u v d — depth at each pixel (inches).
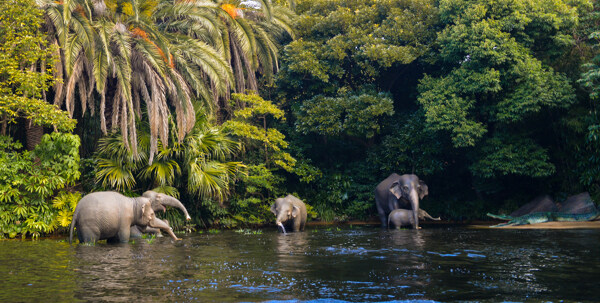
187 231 652.7
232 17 826.2
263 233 610.9
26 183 596.1
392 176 772.0
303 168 876.0
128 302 204.8
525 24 737.6
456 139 757.3
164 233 615.5
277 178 848.9
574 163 797.9
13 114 601.3
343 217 872.9
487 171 777.6
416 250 386.3
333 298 211.8
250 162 856.3
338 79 971.3
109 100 716.7
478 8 745.6
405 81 989.8
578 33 786.8
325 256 353.4
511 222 704.4
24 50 606.5
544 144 837.8
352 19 903.7
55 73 636.7
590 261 318.7
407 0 881.5
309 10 976.3
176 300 208.5
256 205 834.2
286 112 986.7
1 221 573.3
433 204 882.1
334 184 888.3
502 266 299.0
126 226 487.8
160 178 639.1
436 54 850.8
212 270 290.0
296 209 634.2
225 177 721.6
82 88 674.8
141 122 700.0
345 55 892.0
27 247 440.5
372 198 868.6
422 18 875.4
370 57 848.3
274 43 941.8
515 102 729.0
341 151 974.4
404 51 836.0
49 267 304.5
